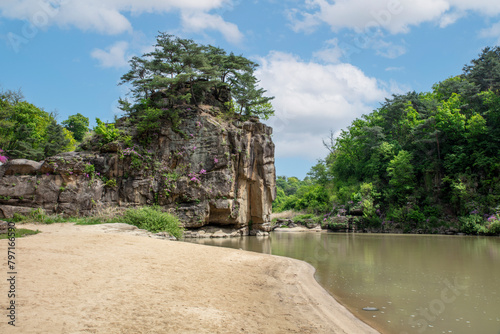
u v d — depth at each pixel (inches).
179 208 1487.5
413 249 1039.0
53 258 446.3
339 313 367.2
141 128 1553.9
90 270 411.8
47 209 1314.0
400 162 2272.4
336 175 3026.6
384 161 2561.5
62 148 2353.6
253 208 1718.8
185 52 1765.5
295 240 1390.3
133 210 1175.0
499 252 954.1
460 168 2101.4
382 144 2516.0
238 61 1923.0
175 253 615.2
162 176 1521.9
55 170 1357.0
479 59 2706.7
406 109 2637.8
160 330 260.7
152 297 342.3
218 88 1967.3
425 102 2466.8
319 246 1121.4
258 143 1722.4
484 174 1998.0
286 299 408.2
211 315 311.4
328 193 2851.9
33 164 1389.0
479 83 2522.1
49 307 276.5
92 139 1625.2
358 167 2795.3
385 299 431.8
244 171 1616.6
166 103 1685.5
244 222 1660.9
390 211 2217.0
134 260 503.8
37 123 2428.6
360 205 2267.5
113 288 353.7
